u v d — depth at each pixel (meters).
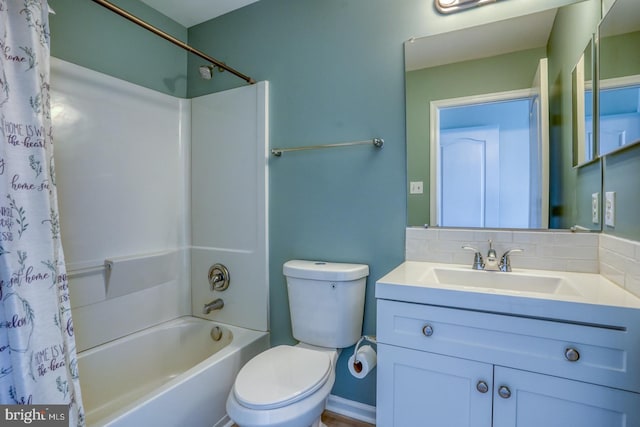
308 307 1.54
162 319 1.99
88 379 1.58
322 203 1.72
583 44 1.24
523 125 1.35
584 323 0.89
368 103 1.61
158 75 2.01
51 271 0.96
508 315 0.97
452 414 1.05
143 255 1.86
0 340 0.88
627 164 1.01
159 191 1.99
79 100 1.60
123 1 1.83
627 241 1.00
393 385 1.14
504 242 1.38
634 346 0.84
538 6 1.33
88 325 1.63
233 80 1.99
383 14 1.58
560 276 1.22
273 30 1.86
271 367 1.30
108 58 1.75
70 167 1.57
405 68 1.53
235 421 1.10
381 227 1.59
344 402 1.67
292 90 1.80
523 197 1.36
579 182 1.28
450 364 1.05
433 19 1.48
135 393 1.75
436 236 1.49
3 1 0.91
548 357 0.93
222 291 2.01
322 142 1.72
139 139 1.88
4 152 0.88
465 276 1.35
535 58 1.33
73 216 1.58
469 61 1.43
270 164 1.85
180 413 1.32
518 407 0.97
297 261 1.71
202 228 2.09
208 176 2.06
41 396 0.91
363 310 1.58
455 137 1.46
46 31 1.02
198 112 2.09
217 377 1.50
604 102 1.13
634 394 0.84
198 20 2.09
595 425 0.88
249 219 1.91
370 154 1.61
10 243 0.88
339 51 1.68
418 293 1.09
